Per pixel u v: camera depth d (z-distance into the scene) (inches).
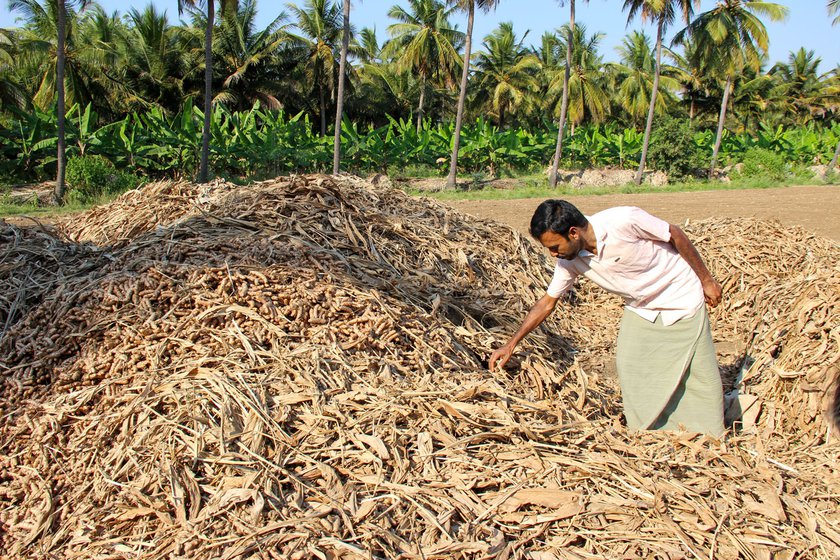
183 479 93.8
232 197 180.1
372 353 127.3
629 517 92.7
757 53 1016.9
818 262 221.6
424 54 1011.9
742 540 90.5
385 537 85.3
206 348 120.0
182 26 1130.0
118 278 135.0
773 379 136.6
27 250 161.8
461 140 958.4
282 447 99.5
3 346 126.9
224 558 80.7
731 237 249.3
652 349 119.6
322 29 1170.6
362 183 222.4
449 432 107.7
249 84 1178.0
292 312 129.0
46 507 95.6
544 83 1461.6
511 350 131.1
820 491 105.2
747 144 1202.6
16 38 690.8
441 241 197.2
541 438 108.7
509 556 84.7
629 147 1059.9
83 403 112.7
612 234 110.5
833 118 1903.3
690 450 112.2
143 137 681.0
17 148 633.0
